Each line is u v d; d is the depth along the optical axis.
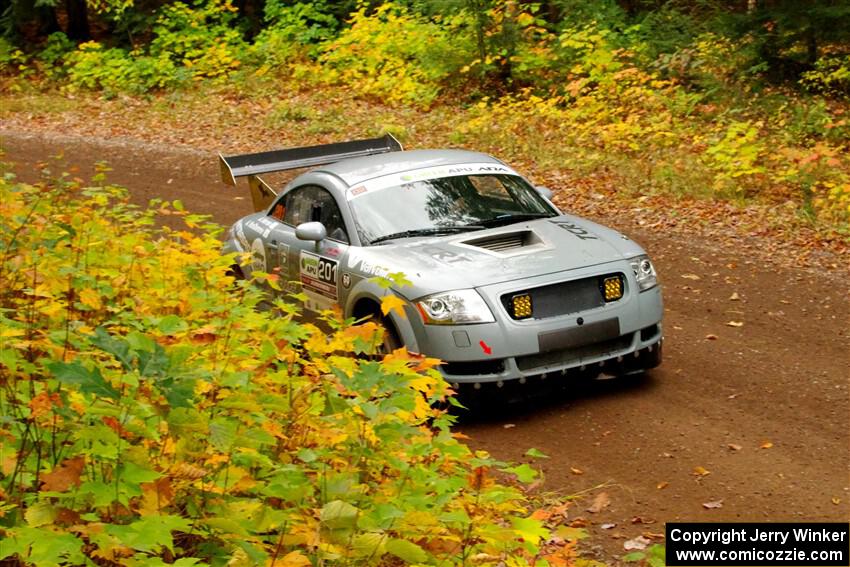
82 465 2.46
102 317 4.27
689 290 9.11
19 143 17.23
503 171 7.70
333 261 6.96
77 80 21.94
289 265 7.57
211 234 5.12
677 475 5.27
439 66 18.97
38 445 2.76
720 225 11.19
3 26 24.94
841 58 17.84
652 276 6.64
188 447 2.96
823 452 5.50
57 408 2.66
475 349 5.98
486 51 18.72
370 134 16.56
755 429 5.87
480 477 3.11
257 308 8.13
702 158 13.54
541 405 6.45
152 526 2.28
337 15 24.81
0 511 2.44
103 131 18.11
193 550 2.86
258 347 4.00
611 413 6.22
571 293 6.25
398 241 6.86
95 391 2.22
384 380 3.14
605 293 6.34
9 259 4.18
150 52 22.72
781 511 4.80
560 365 6.19
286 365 3.88
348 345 3.82
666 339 7.79
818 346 7.46
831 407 6.19
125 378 2.67
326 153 9.16
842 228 10.76
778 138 14.88
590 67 18.09
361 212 7.10
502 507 3.54
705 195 12.29
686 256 10.17
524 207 7.36
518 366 6.07
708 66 17.61
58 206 5.68
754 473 5.25
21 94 21.75
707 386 6.65
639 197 12.47
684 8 20.59
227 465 2.85
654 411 6.21
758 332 7.86
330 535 2.75
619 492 5.11
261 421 3.13
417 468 3.47
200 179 14.60
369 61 20.28
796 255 10.03
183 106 19.72
